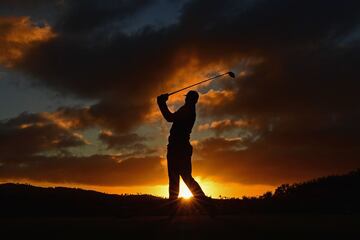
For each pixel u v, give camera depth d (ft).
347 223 34.88
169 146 35.04
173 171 35.06
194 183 35.14
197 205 36.19
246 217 40.88
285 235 26.63
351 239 25.34
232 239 25.23
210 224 33.04
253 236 26.35
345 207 48.93
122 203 50.98
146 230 29.43
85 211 49.39
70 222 38.40
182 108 35.17
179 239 25.39
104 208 50.31
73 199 54.90
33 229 31.30
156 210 45.83
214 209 36.37
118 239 25.77
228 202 51.19
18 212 48.55
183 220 36.47
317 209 50.42
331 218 40.29
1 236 27.53
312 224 33.96
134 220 38.63
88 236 27.17
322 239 25.32
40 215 48.21
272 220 37.52
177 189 35.29
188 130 35.04
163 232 28.30
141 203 49.24
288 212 49.39
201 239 25.09
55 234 28.22
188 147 34.99
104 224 35.04
